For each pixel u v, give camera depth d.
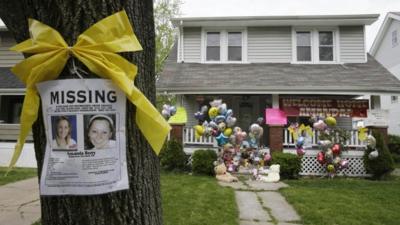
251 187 8.16
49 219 1.61
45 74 1.56
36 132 1.65
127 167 1.66
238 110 14.05
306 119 13.50
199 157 10.00
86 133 1.55
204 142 11.30
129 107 1.67
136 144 1.69
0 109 14.12
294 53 14.02
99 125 1.56
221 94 12.84
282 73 13.02
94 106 1.56
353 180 9.67
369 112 10.77
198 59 14.37
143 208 1.73
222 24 14.06
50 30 1.57
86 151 1.54
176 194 6.70
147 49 1.83
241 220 5.33
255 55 14.24
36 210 5.56
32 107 1.59
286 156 10.04
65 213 1.57
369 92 11.57
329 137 10.38
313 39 14.05
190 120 13.73
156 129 1.68
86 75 1.57
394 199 6.75
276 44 14.19
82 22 1.58
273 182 9.09
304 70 13.30
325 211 5.74
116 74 1.56
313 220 5.27
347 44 13.97
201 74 13.16
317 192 7.38
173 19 13.85
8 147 11.90
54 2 1.58
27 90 1.58
